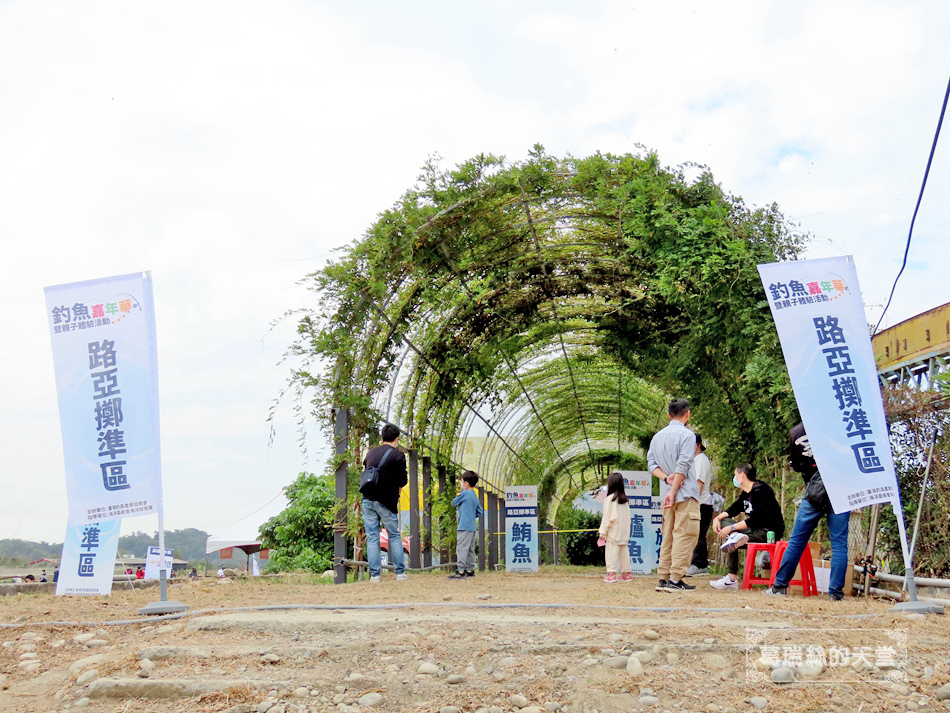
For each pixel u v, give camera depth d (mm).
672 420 7738
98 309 6371
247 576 10828
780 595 6965
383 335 10734
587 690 3969
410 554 12797
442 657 4430
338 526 10086
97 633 5453
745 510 8617
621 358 13812
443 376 13305
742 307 8820
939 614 5324
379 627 4938
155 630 5379
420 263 10672
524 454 21781
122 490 6191
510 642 4562
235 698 4016
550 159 10219
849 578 7773
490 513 19281
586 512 25719
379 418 10539
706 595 6949
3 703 4277
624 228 10164
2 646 5191
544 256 11953
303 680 4180
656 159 9961
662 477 7602
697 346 10438
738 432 10383
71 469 6242
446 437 14398
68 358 6336
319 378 9875
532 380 17453
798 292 6121
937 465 6797
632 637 4586
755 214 9398
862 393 5934
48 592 8719
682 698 3873
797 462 6969
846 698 3822
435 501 14102
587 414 21531
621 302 12547
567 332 14945
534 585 8992
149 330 6375
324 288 9883
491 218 10750
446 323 12086
